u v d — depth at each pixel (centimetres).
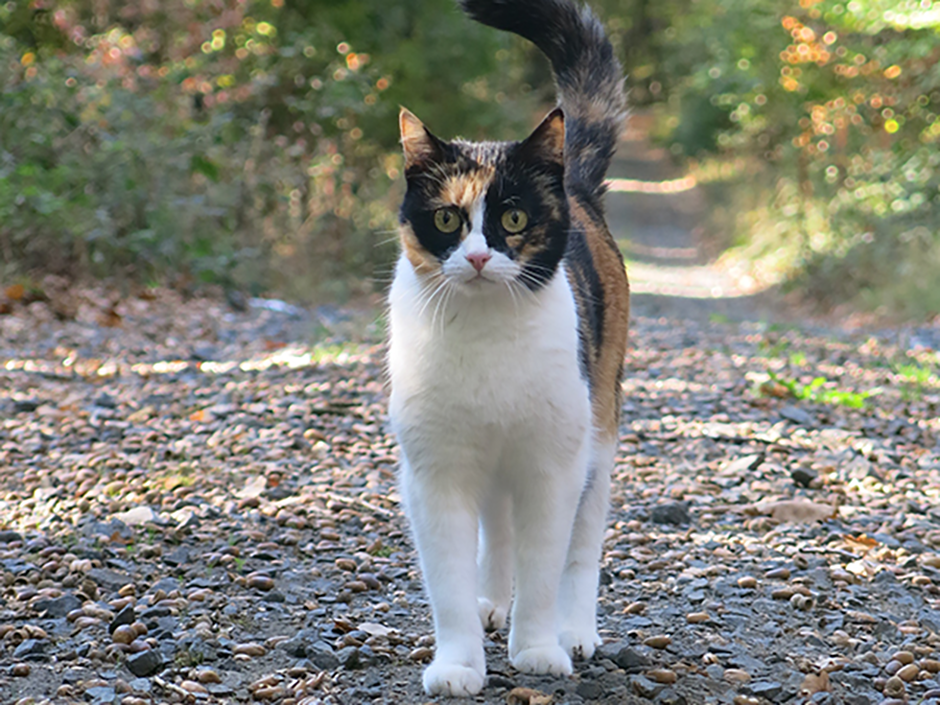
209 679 307
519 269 306
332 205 1248
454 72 1388
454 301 303
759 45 1608
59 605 350
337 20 1320
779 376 784
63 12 1174
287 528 441
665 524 461
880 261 1264
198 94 1176
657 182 3095
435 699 299
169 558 398
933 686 312
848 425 646
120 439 560
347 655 320
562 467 313
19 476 497
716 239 1980
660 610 369
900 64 1385
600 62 439
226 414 613
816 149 1537
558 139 322
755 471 541
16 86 969
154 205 988
